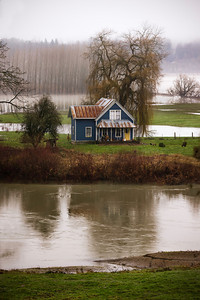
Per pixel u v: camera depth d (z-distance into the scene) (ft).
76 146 249.96
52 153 202.59
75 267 86.79
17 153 196.13
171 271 75.41
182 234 116.06
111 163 191.52
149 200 157.99
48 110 231.91
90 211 141.18
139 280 69.62
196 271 74.74
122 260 92.89
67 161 196.13
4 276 74.64
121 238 111.96
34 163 189.57
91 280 70.54
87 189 175.22
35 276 74.69
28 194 164.86
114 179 188.85
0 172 189.98
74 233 116.26
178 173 190.19
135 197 162.71
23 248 102.83
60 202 153.07
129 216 135.44
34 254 98.32
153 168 189.88
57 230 118.93
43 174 188.34
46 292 64.59
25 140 233.35
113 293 63.31
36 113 229.86
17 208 143.64
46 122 229.45
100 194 166.71
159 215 136.67
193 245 106.22
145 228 121.70
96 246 104.99
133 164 190.19
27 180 187.11
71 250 101.55
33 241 108.78
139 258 94.22
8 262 92.38
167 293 62.08
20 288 66.54
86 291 64.69
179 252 98.32
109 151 230.89
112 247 104.27
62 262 92.38
